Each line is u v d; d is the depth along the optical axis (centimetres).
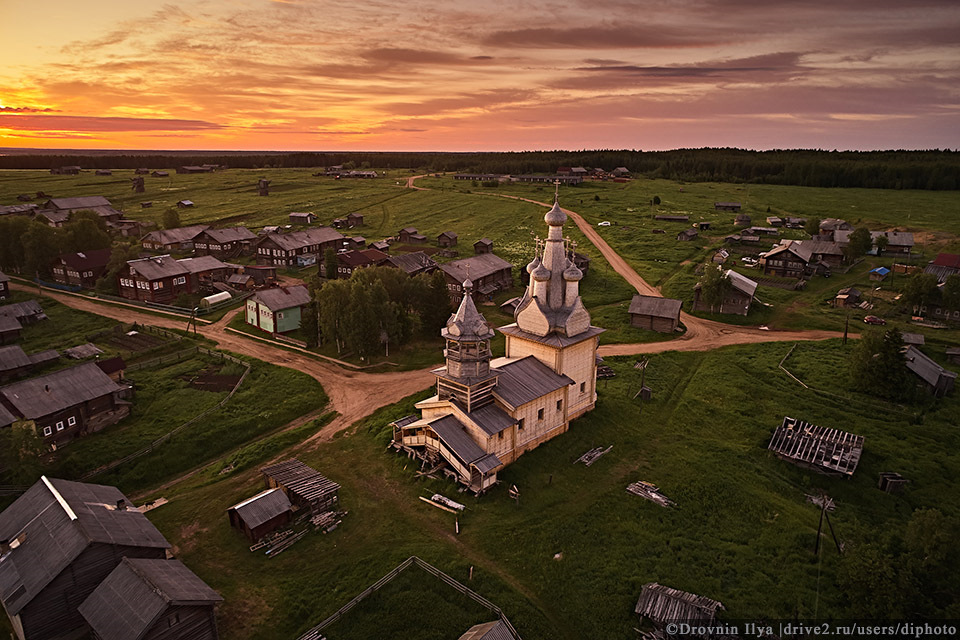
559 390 5150
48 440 5050
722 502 4469
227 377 6625
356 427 5491
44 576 3053
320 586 3491
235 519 3984
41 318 8356
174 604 2827
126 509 3731
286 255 11875
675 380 6738
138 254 10650
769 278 11044
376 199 19900
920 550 3641
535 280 5281
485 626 2991
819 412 5953
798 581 3688
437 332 7925
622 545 3944
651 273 11375
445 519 4119
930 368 6456
